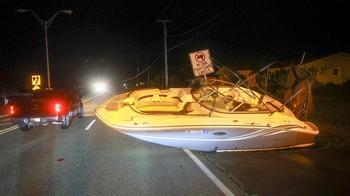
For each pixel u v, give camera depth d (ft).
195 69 51.03
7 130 63.93
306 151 39.04
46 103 61.11
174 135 37.65
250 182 28.04
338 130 51.47
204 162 35.47
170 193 25.99
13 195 26.35
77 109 74.59
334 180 28.17
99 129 61.67
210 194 25.59
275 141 37.99
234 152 39.52
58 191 26.96
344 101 94.48
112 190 26.94
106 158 38.19
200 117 37.14
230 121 36.83
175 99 47.01
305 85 44.73
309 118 62.75
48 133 58.34
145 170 32.73
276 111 38.58
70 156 39.65
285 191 25.70
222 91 42.96
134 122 37.78
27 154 41.29
